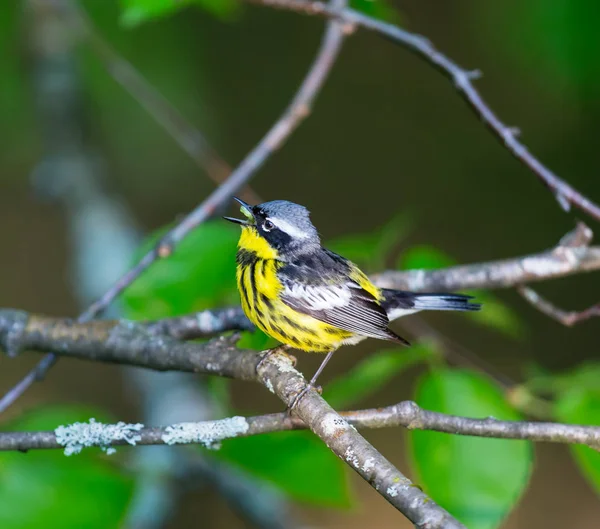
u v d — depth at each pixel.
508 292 16.61
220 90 17.50
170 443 6.29
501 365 15.94
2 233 16.67
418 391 7.34
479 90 17.25
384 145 17.88
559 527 14.41
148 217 16.38
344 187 17.59
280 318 8.52
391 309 8.81
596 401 7.02
